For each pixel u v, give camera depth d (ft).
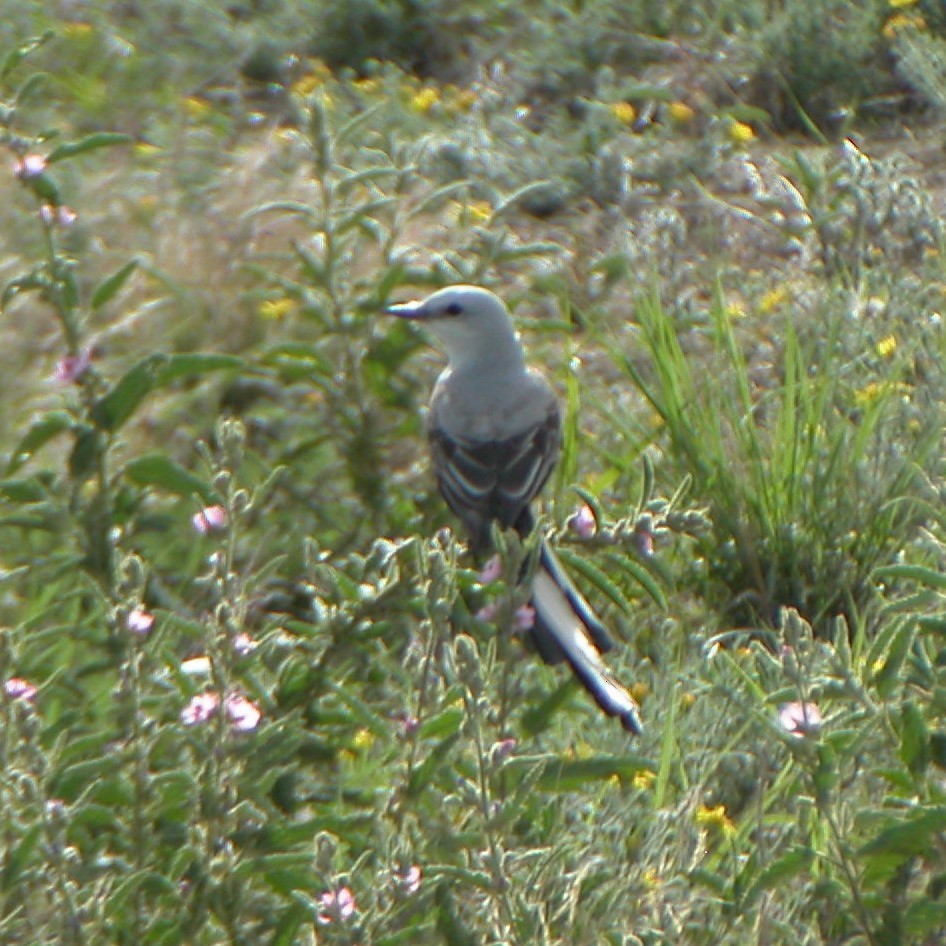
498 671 27.20
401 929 22.44
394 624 27.58
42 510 30.66
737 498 38.75
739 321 47.11
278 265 43.73
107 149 52.60
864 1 67.51
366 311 36.68
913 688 26.22
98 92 57.36
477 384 36.76
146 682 24.67
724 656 33.40
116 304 41.70
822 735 24.11
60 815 21.18
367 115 38.52
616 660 33.88
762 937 24.08
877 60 65.41
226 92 60.44
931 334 44.16
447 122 60.18
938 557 34.09
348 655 27.43
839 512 38.63
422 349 38.06
